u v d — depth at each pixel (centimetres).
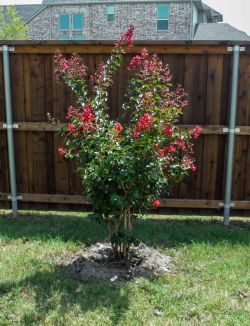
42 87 466
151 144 309
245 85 448
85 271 324
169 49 443
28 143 481
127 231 334
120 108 460
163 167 343
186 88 453
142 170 312
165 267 340
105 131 319
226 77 448
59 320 257
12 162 481
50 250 372
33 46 455
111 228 346
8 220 477
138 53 446
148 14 2747
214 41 436
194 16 2850
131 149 311
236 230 445
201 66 448
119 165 308
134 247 369
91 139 317
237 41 434
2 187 493
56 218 483
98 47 448
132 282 309
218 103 454
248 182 468
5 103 471
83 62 455
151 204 347
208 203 472
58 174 484
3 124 473
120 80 454
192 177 470
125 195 322
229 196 467
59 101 467
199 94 453
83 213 512
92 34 2867
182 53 444
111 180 315
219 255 367
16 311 268
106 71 367
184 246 390
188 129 456
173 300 282
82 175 340
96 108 340
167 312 267
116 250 346
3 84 468
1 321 257
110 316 262
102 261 347
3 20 2236
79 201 485
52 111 470
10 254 361
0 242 395
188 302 281
